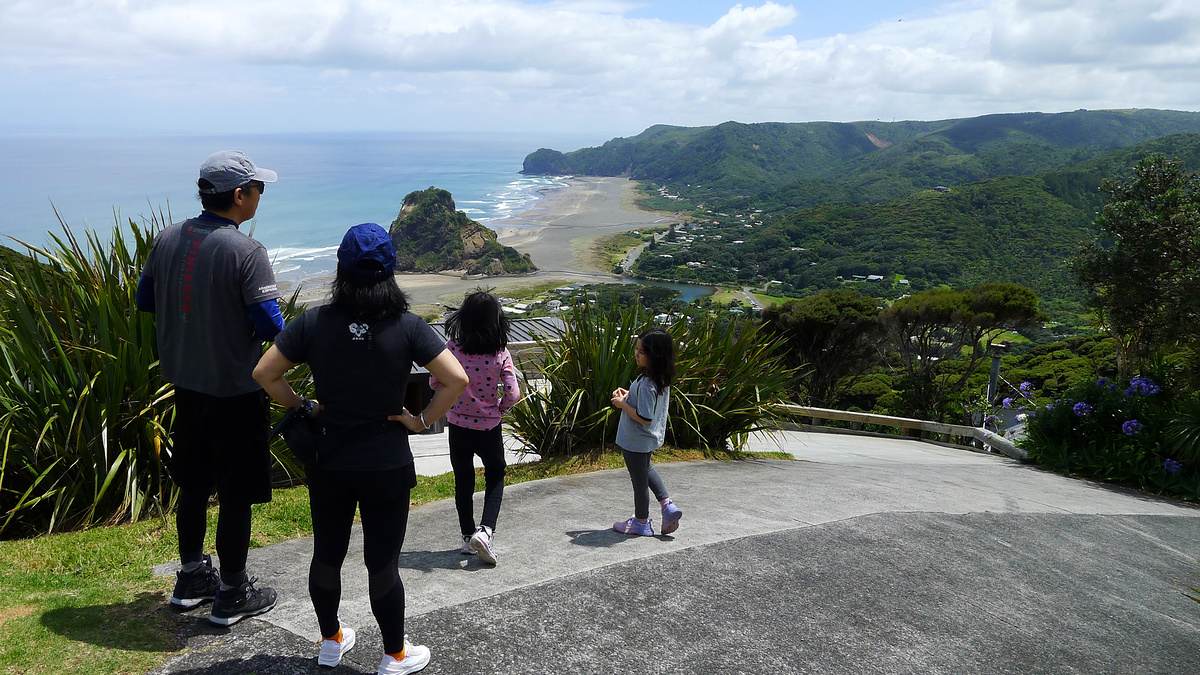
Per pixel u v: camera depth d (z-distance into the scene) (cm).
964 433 1338
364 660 247
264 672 235
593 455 658
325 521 221
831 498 552
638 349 393
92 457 430
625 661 263
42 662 236
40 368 425
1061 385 2120
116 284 454
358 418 212
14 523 416
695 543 402
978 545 458
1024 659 301
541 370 697
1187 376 902
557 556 372
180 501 277
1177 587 430
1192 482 764
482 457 373
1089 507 640
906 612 334
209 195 251
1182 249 1102
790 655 280
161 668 236
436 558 368
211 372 252
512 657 258
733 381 745
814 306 1984
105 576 326
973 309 1823
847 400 2605
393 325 211
